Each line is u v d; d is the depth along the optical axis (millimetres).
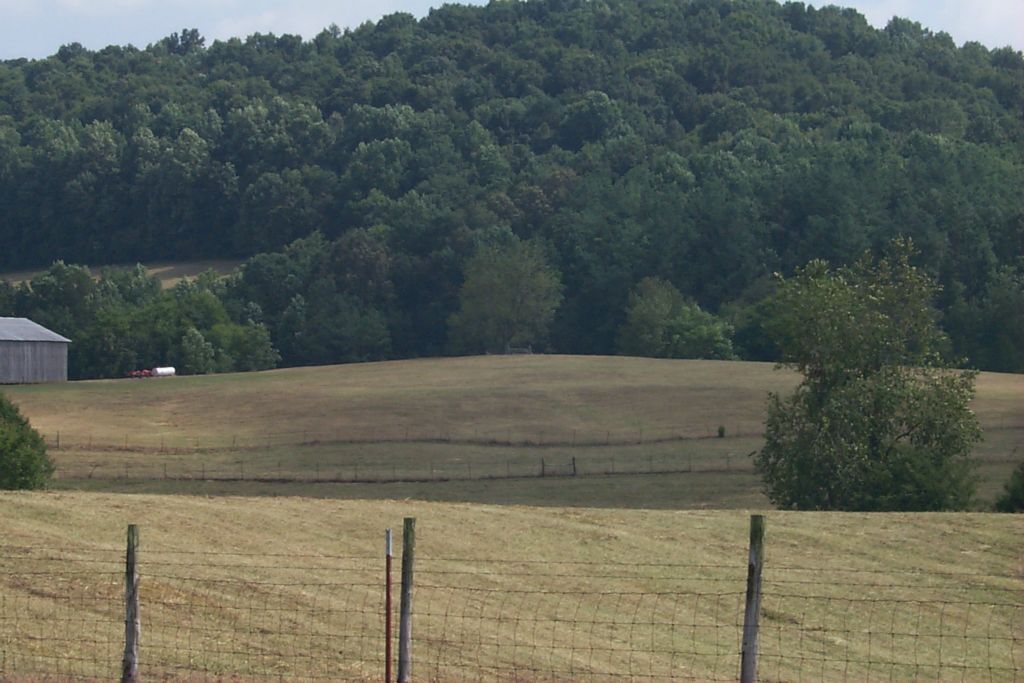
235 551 29297
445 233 190000
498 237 188625
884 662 24656
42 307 170750
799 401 60250
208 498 36344
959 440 56844
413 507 36406
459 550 31547
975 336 148250
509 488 70375
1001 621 29328
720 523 36469
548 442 86250
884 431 57125
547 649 23984
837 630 27953
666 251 181250
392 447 85438
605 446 84688
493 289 171625
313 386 115938
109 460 80438
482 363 133750
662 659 24406
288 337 174625
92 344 160625
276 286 182125
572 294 183750
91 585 24406
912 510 54156
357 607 25109
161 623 22594
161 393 113125
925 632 28219
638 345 157500
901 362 60500
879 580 31547
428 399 104938
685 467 76438
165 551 28500
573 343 179250
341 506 35844
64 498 33781
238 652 21359
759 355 149125
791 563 32688
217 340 164375
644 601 28484
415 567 29375
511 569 30156
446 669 21719
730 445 83750
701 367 125375
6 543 27109
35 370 126812
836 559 33281
